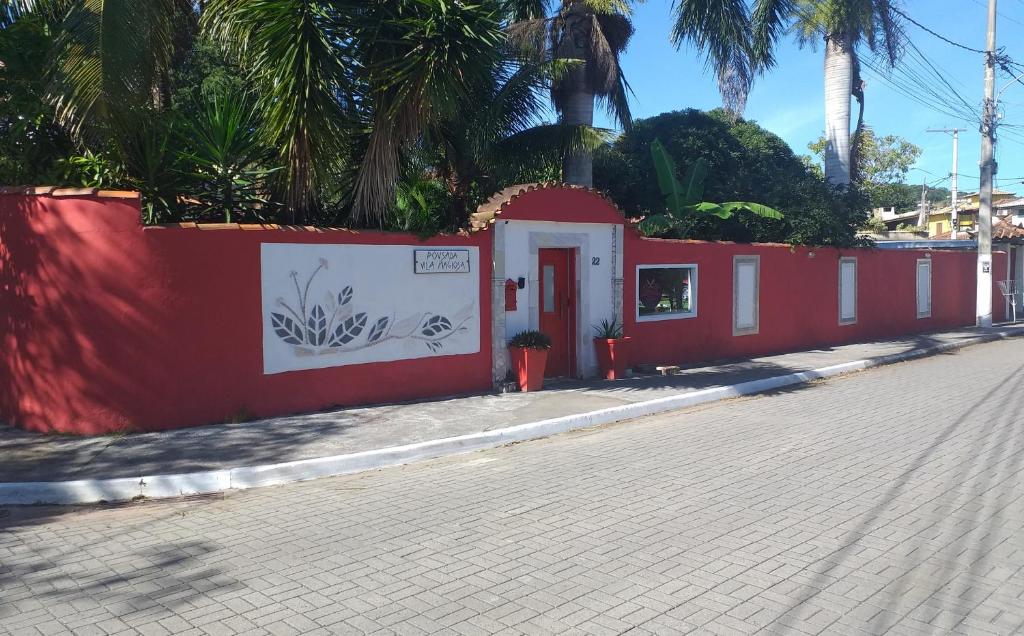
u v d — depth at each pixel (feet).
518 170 44.37
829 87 67.51
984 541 18.51
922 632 13.94
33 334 28.66
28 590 16.20
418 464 27.53
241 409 30.99
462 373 37.91
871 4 61.62
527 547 18.48
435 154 42.96
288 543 19.10
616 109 50.60
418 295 36.11
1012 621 14.38
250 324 31.07
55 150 33.12
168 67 34.27
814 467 25.84
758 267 55.67
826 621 14.37
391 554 18.15
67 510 22.56
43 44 31.19
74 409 28.45
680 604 15.11
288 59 30.30
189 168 33.06
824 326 62.69
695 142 66.39
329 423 31.19
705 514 20.88
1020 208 162.50
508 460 27.91
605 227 44.04
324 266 32.99
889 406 37.52
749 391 42.57
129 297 28.53
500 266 38.88
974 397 39.58
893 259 71.05
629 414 35.55
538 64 41.81
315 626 14.28
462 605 15.16
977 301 80.84
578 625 14.25
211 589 16.12
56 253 28.17
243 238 30.76
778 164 74.49
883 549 18.03
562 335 43.65
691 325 50.37
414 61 32.14
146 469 24.79
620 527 19.88
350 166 36.70
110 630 14.14
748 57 53.78
